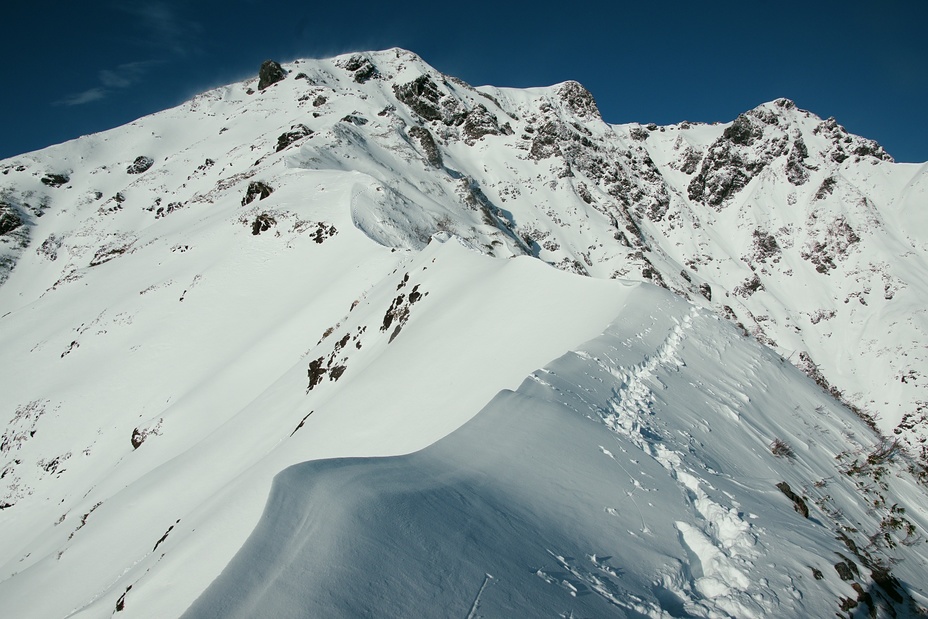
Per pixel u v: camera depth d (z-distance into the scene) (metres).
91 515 26.12
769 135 152.00
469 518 5.31
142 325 46.66
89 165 127.50
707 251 136.00
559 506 6.12
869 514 10.52
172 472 25.38
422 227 53.78
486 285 21.70
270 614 3.74
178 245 57.34
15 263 102.50
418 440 12.49
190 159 120.31
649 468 7.55
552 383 9.47
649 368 12.05
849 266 121.62
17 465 38.62
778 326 116.50
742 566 5.79
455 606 4.19
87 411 40.38
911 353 96.56
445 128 140.50
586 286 17.75
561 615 4.41
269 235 50.53
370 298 32.28
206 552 9.09
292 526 4.68
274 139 105.06
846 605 5.59
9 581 22.23
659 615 4.81
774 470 9.87
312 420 19.05
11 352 49.94
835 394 19.47
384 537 4.65
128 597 8.98
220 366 39.53
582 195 129.25
